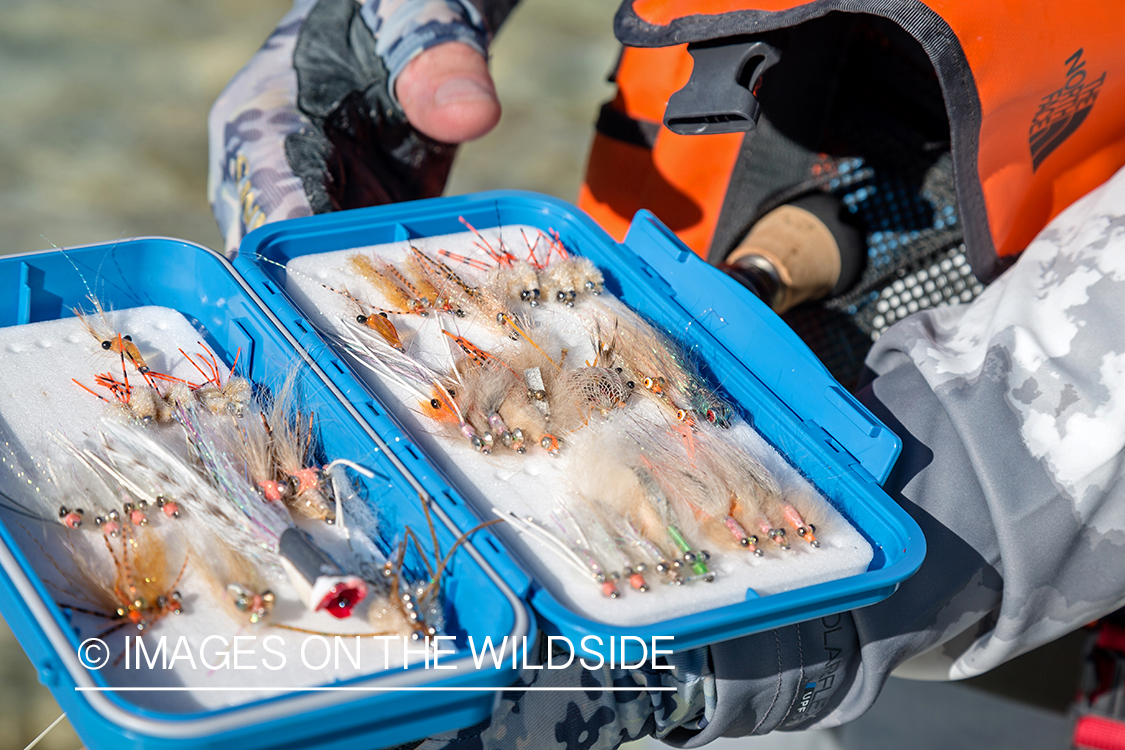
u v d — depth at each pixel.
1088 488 0.94
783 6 1.03
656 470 0.95
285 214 1.33
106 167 3.71
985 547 0.98
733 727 0.99
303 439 1.00
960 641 1.12
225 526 0.89
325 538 0.92
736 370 1.09
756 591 0.87
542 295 1.19
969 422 0.97
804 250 1.41
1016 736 1.82
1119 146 1.33
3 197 3.46
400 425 0.97
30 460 0.95
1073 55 1.11
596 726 0.93
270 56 1.51
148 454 0.95
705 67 1.11
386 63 1.48
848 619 1.00
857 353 1.54
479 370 1.05
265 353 1.08
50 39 4.38
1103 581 0.98
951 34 1.00
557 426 1.01
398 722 0.73
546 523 0.92
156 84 4.24
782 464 1.00
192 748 0.66
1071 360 0.97
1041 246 1.09
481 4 1.64
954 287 1.49
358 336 1.08
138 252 1.16
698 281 1.19
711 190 1.48
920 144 1.41
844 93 1.44
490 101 1.43
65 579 0.84
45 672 0.70
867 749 1.88
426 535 0.87
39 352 1.08
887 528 0.92
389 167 1.59
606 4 5.21
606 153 1.61
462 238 1.29
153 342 1.13
